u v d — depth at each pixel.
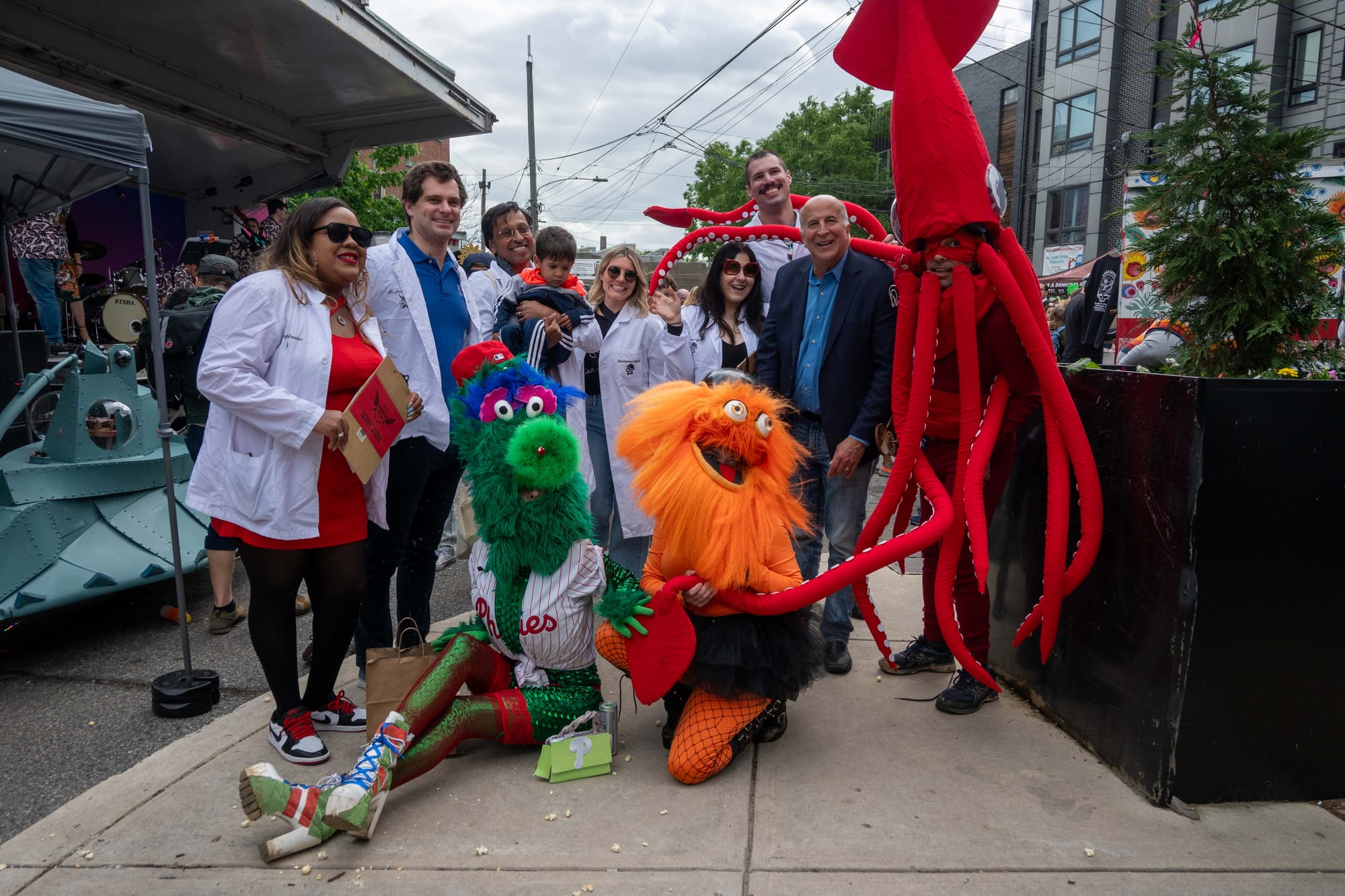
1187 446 2.36
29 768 2.88
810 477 3.66
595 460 4.17
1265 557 2.42
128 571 4.07
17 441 5.33
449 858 2.27
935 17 2.69
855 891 2.12
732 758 2.76
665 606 2.65
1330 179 4.05
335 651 2.96
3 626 4.10
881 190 31.06
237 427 2.69
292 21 7.29
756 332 4.19
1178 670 2.42
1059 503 2.65
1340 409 2.41
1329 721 2.55
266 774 2.28
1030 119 26.02
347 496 2.84
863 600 3.00
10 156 5.00
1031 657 3.25
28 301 8.02
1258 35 18.20
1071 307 7.89
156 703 3.27
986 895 2.10
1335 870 2.21
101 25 7.35
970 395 2.78
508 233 4.38
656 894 2.11
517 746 2.95
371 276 3.25
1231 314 2.73
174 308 4.94
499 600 2.80
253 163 10.55
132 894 2.13
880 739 2.97
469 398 2.82
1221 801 2.53
